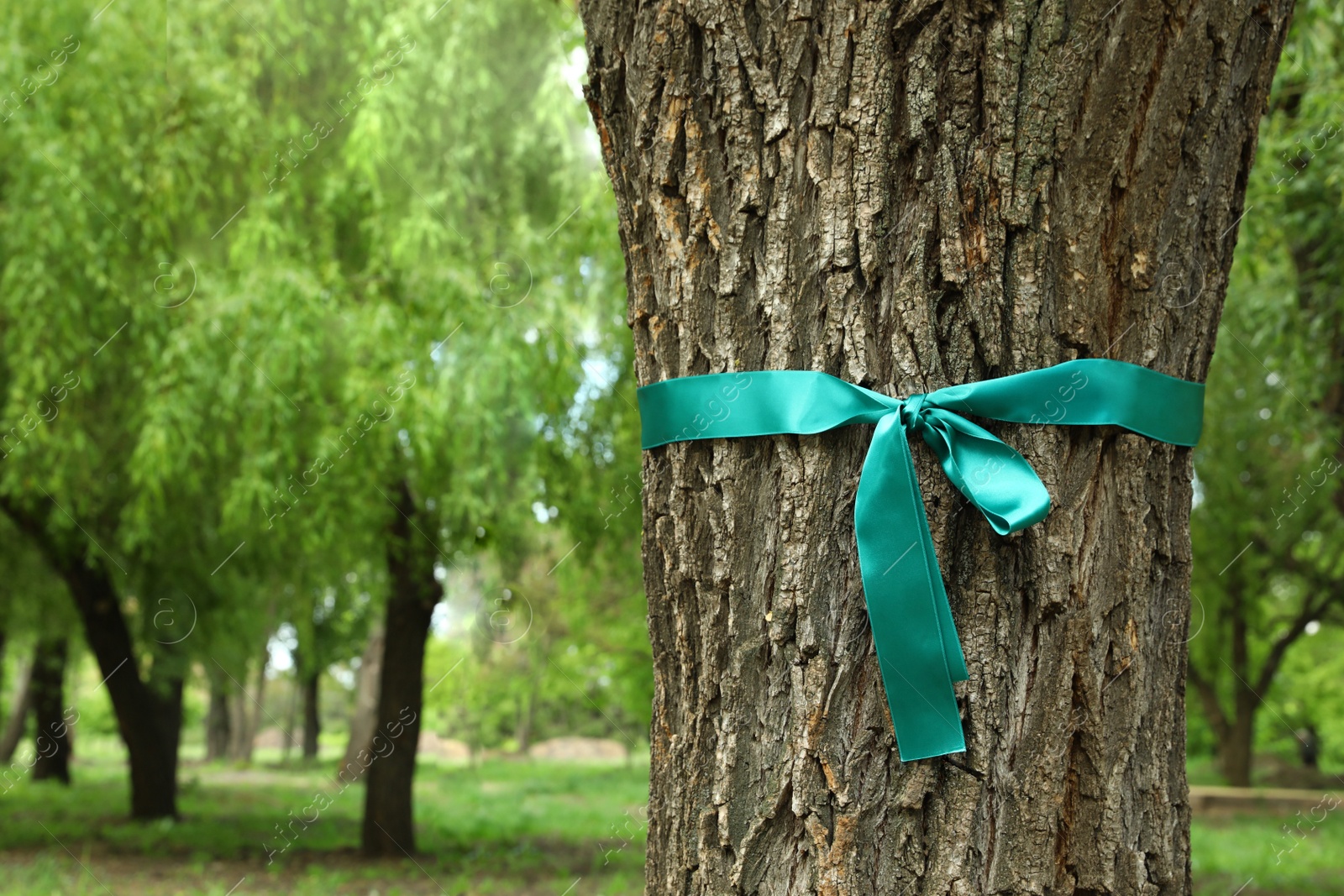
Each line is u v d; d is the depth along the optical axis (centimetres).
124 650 923
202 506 738
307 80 597
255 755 2683
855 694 111
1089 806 109
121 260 560
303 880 675
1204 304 120
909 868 108
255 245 535
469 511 598
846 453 114
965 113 112
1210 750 2241
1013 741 109
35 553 886
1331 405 611
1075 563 111
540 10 554
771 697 115
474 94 570
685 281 121
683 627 122
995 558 111
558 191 603
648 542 128
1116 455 113
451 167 570
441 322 538
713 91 119
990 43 111
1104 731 110
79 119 533
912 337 112
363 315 545
